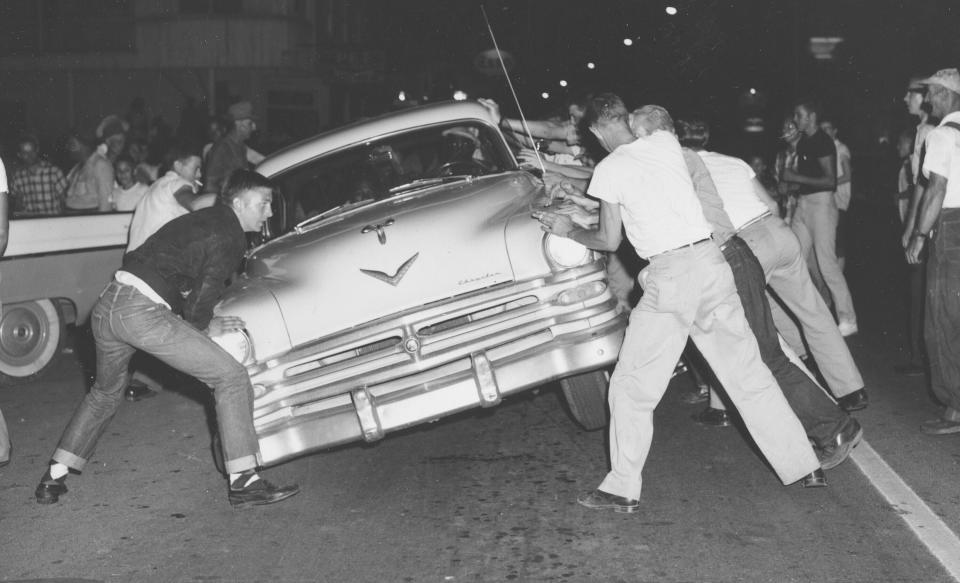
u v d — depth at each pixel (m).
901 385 7.38
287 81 25.62
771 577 4.18
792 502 5.04
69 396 7.89
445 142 6.93
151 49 25.09
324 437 5.39
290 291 5.50
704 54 20.34
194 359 5.14
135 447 6.53
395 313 5.41
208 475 5.93
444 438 6.48
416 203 6.20
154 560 4.63
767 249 6.08
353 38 29.42
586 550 4.54
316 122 25.77
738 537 4.62
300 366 5.46
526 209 5.79
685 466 5.69
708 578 4.19
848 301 7.97
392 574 4.37
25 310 8.25
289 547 4.74
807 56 26.17
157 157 12.53
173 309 5.24
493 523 4.93
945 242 5.98
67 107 25.34
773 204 6.22
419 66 27.55
